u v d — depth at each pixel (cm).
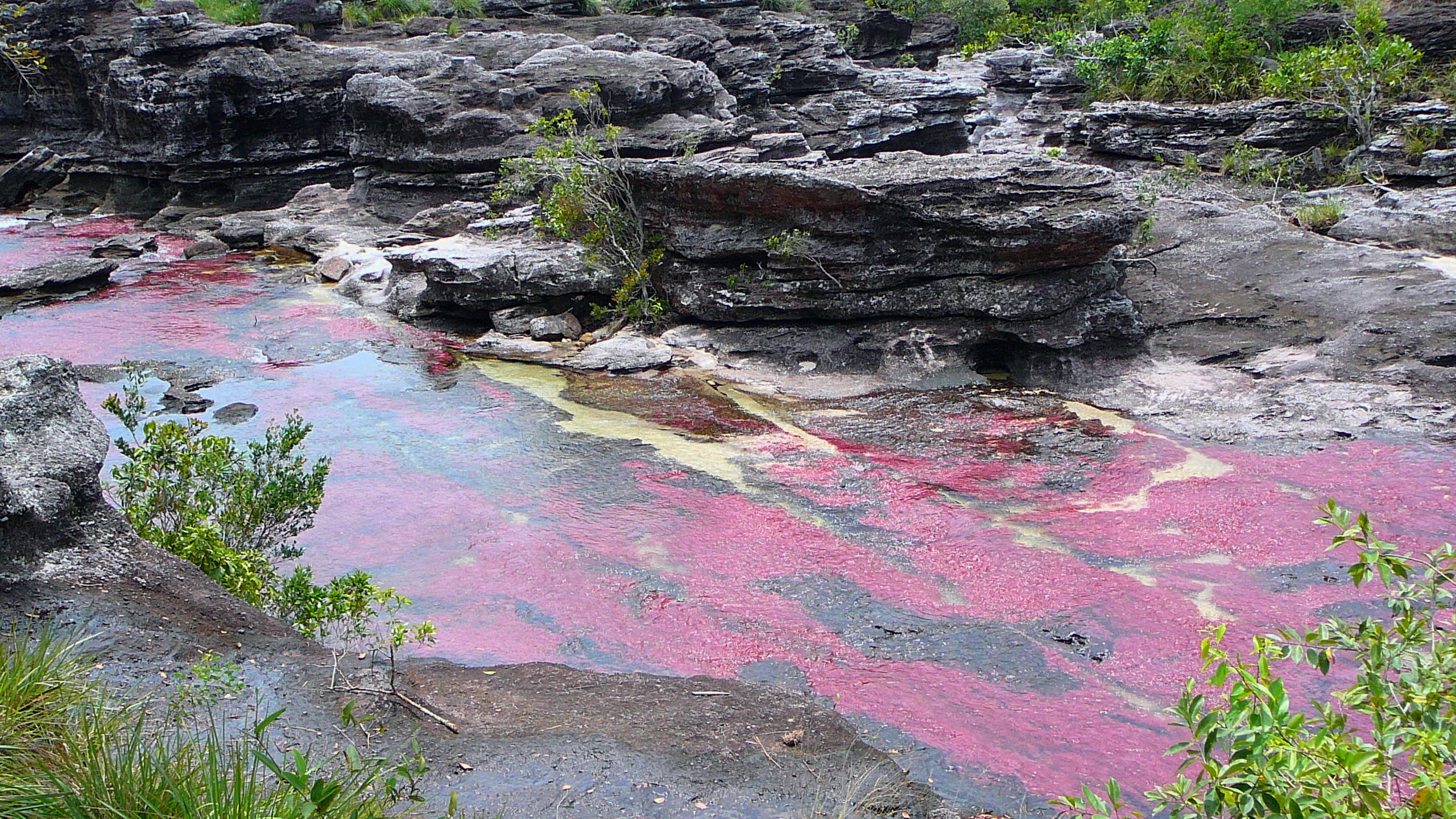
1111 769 765
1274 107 2858
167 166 3158
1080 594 1030
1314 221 2284
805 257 1667
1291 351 1630
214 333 2002
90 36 3338
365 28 3534
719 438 1442
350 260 2431
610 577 1073
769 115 3344
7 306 2200
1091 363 1642
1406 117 2692
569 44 3178
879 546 1132
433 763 596
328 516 1216
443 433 1470
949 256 1656
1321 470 1278
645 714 696
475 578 1072
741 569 1088
